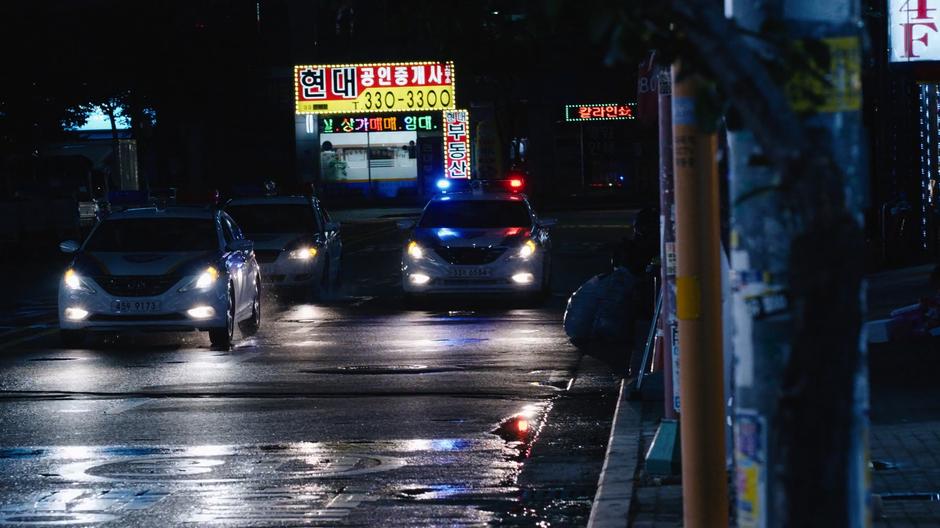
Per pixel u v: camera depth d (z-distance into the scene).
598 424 22.05
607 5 6.88
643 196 134.62
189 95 102.88
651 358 23.88
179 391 26.11
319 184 134.00
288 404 24.39
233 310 34.72
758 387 7.62
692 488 11.67
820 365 6.84
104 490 17.56
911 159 44.31
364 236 85.44
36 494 17.38
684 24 6.75
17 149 90.69
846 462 6.95
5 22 83.31
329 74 131.62
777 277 7.59
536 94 136.12
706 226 12.04
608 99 135.25
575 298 26.38
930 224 43.56
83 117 95.81
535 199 134.75
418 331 36.38
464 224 45.31
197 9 101.38
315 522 15.70
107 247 35.22
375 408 23.84
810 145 6.66
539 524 15.50
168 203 73.19
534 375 27.62
